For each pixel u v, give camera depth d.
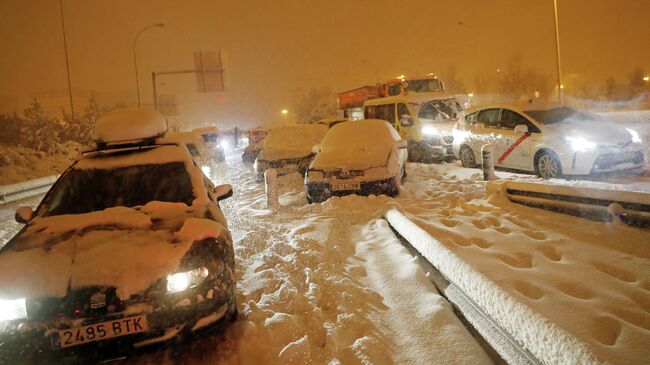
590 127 9.90
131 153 5.24
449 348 3.42
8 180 21.05
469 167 12.84
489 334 3.53
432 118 16.14
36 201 15.26
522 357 3.11
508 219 6.64
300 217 7.96
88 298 3.19
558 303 3.73
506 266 4.66
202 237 3.65
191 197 4.66
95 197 4.68
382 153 9.50
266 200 9.76
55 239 3.81
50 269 3.32
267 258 5.62
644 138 14.84
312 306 4.23
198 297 3.38
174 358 3.50
